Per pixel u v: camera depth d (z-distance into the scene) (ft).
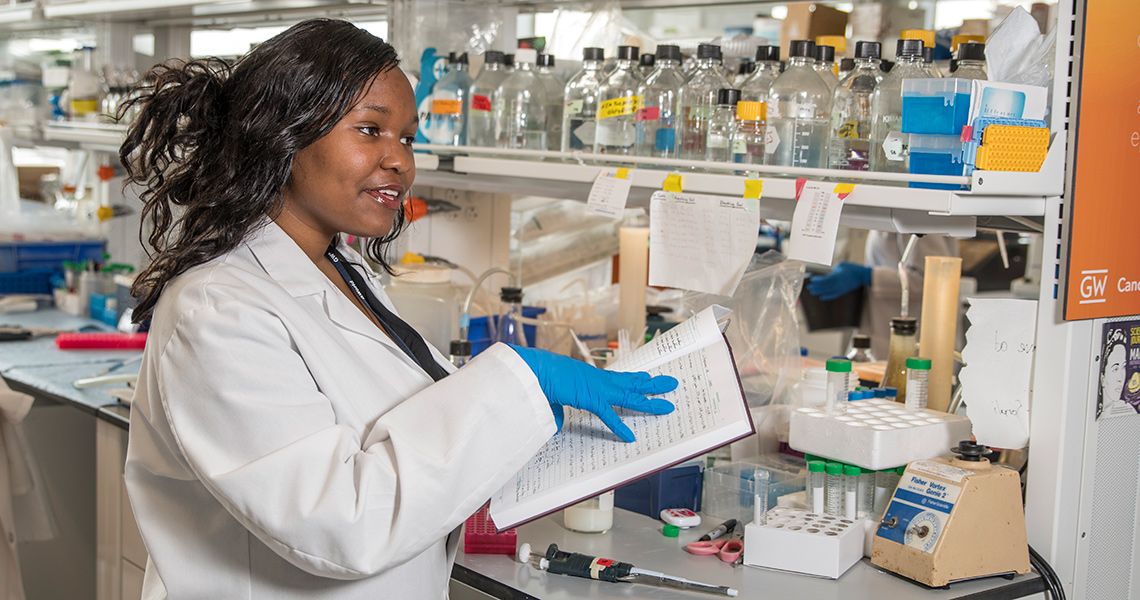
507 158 7.93
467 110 8.34
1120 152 6.10
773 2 8.79
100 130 12.21
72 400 9.61
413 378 5.02
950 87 5.41
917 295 15.52
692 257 6.64
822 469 6.14
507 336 8.63
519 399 4.54
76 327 13.01
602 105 7.20
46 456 10.87
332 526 4.08
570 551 6.11
